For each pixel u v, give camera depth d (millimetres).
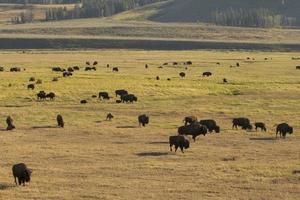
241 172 118438
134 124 193250
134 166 125812
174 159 134875
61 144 156125
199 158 136000
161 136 170250
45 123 193750
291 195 99938
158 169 122500
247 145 155375
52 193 101938
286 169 121250
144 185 107750
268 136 171375
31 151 145250
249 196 99375
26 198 98375
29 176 109625
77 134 173250
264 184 108188
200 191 102938
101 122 196125
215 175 116000
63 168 124750
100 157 137500
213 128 177750
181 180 111875
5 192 102562
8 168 125438
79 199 97812
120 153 142500
